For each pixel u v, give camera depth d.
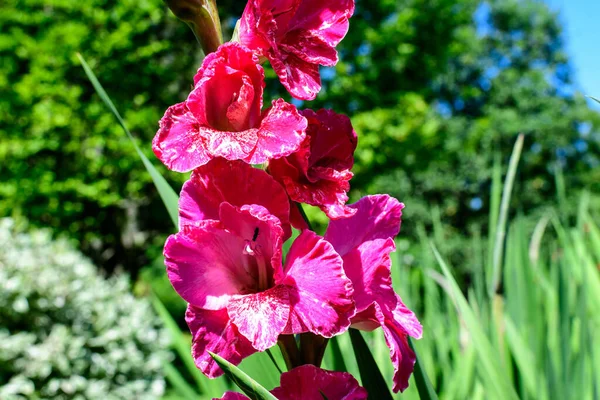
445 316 3.12
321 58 1.32
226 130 1.27
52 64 9.80
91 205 11.23
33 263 6.10
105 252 12.20
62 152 10.31
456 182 18.22
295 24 1.35
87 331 6.32
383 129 10.05
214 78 1.23
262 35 1.24
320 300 1.17
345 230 1.38
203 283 1.26
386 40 10.24
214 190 1.27
